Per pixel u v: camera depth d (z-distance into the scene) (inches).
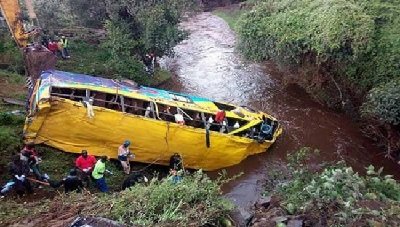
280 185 453.7
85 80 596.7
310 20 797.2
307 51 795.4
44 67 694.5
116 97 583.2
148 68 896.3
